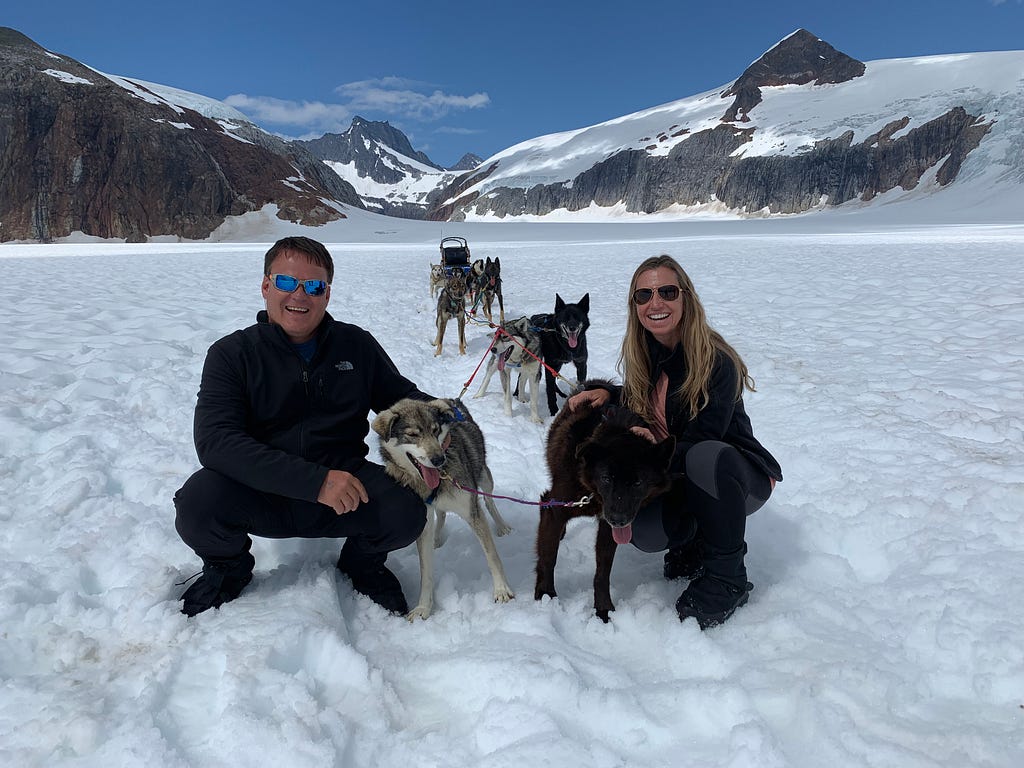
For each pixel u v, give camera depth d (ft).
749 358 23.84
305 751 6.29
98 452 14.51
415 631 9.05
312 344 9.76
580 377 22.11
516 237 193.57
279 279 8.95
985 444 14.74
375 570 10.25
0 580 9.28
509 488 14.23
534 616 9.04
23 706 6.86
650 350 10.25
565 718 6.95
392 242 195.31
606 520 8.74
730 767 6.24
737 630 8.58
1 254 109.19
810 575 10.10
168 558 10.28
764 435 16.39
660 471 8.68
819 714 6.77
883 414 17.02
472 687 7.63
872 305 33.01
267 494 9.16
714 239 119.55
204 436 8.64
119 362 21.70
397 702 7.48
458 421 11.09
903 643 8.09
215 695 7.14
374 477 9.78
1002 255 55.98
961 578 9.25
